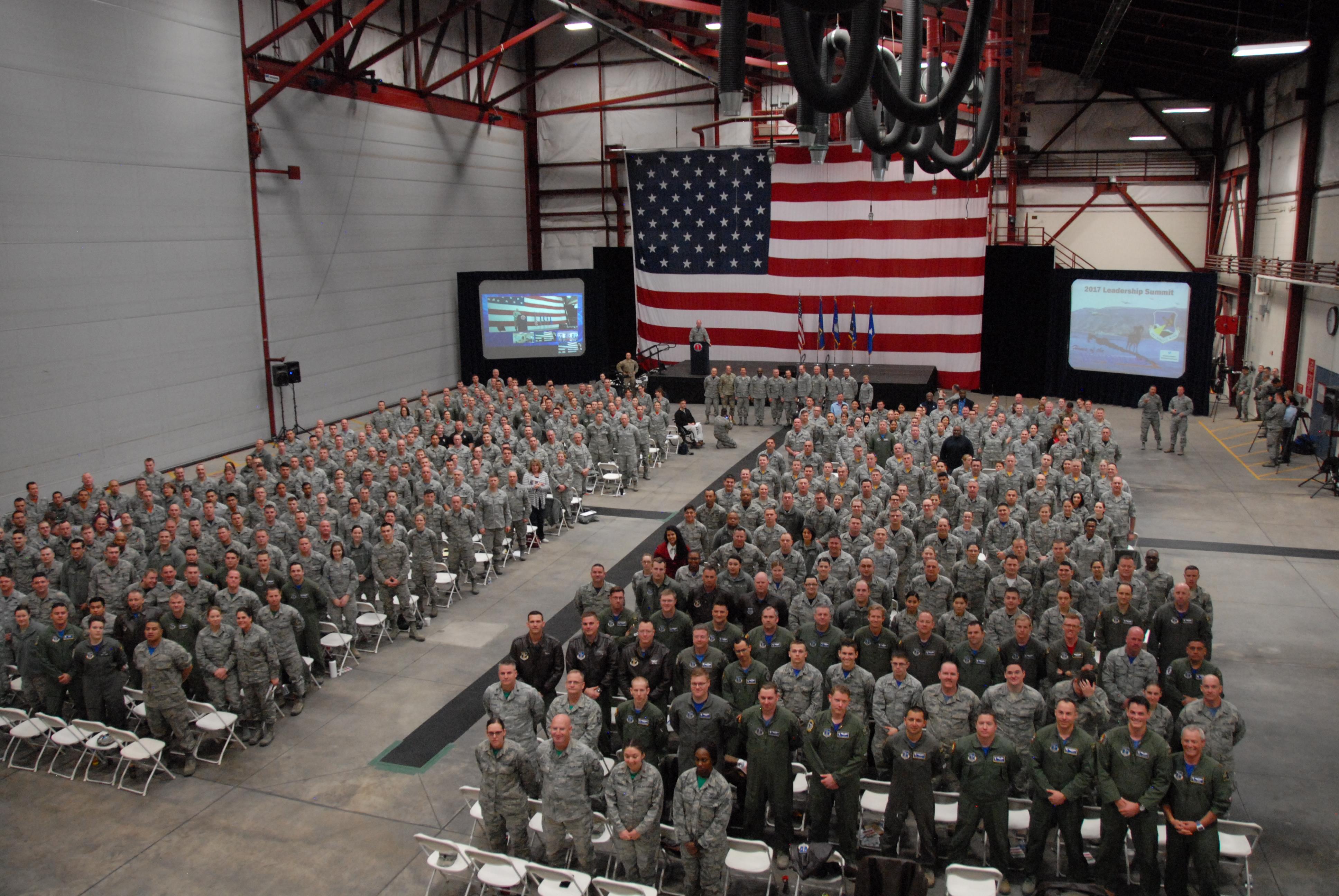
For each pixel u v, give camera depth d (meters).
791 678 9.25
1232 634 13.84
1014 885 8.41
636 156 32.59
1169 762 7.87
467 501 16.84
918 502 17.59
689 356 33.84
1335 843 8.96
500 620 14.70
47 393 20.03
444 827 9.47
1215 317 32.66
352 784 10.27
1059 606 10.43
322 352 28.34
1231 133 36.84
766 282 32.56
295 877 8.74
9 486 19.33
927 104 4.75
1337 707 11.65
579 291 35.56
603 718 9.98
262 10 25.47
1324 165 26.83
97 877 8.77
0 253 18.94
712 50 30.23
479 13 35.09
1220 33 27.88
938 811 8.52
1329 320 25.25
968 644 9.76
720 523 15.03
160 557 14.23
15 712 10.83
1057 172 40.19
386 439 21.72
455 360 35.25
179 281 23.16
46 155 19.77
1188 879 8.20
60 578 13.80
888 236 31.05
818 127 5.27
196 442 23.95
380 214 30.53
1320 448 25.19
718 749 8.75
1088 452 20.31
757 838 8.79
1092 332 32.34
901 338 31.69
